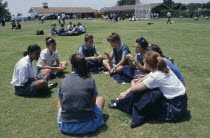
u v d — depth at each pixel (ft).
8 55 33.91
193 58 28.84
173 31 66.23
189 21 135.23
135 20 160.76
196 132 11.55
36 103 15.55
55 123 12.78
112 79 20.33
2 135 11.64
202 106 14.57
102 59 22.85
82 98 10.79
